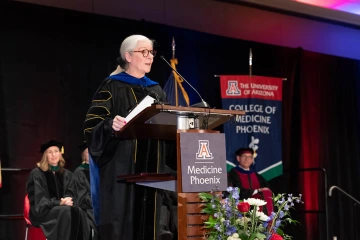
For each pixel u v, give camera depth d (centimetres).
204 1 1145
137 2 1063
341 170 1217
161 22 1087
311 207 1173
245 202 381
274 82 1058
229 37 1098
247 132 1037
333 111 1222
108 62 955
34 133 888
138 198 437
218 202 375
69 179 871
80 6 1002
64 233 796
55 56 918
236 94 1032
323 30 1303
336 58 1237
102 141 412
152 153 449
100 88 457
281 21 1243
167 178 381
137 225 434
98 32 955
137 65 464
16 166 866
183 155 371
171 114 370
